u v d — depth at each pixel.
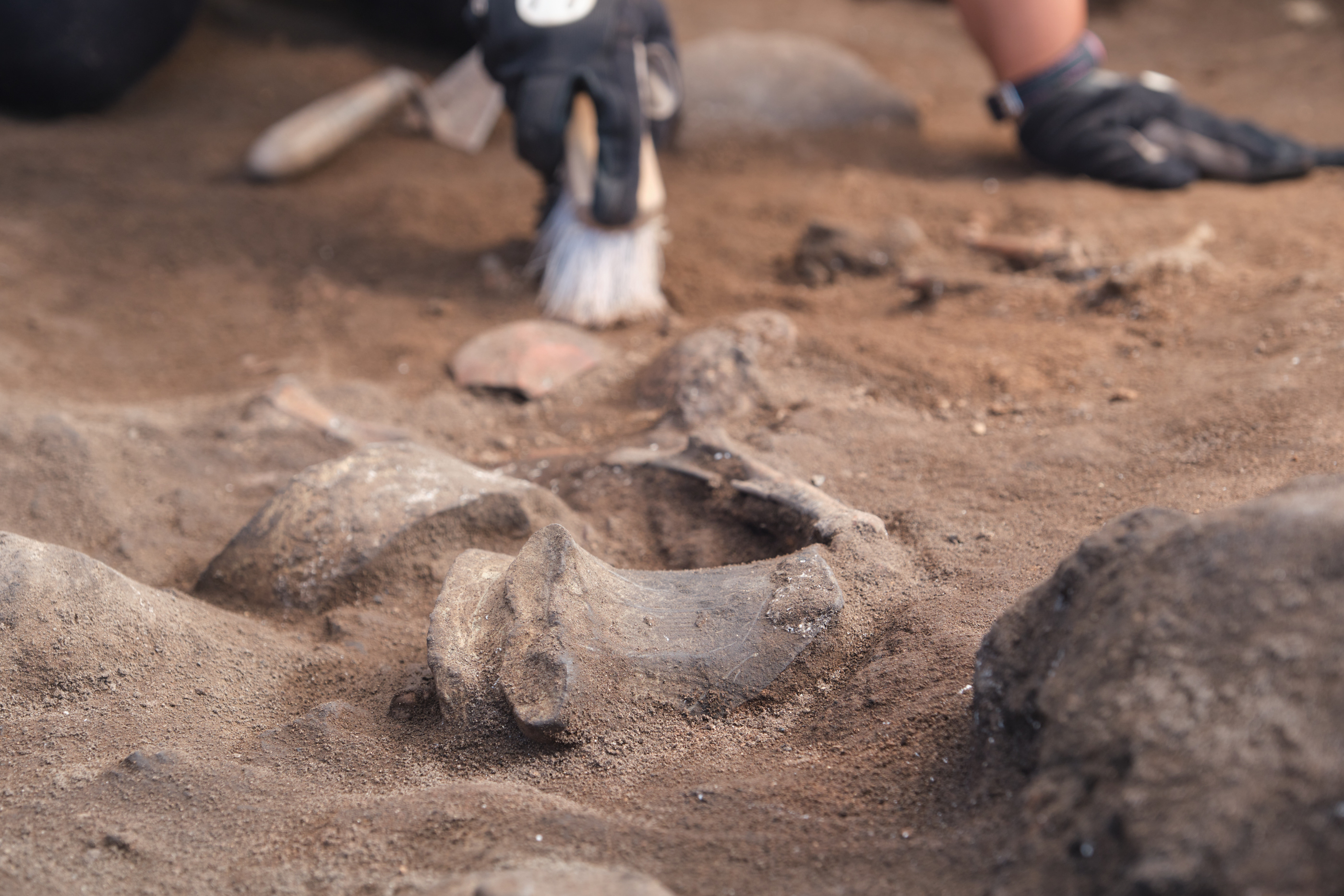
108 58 1.70
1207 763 0.82
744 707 1.21
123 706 1.21
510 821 1.09
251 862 1.09
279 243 1.57
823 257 1.50
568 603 1.21
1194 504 1.25
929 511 1.28
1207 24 1.98
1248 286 1.41
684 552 1.29
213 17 1.89
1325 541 0.87
